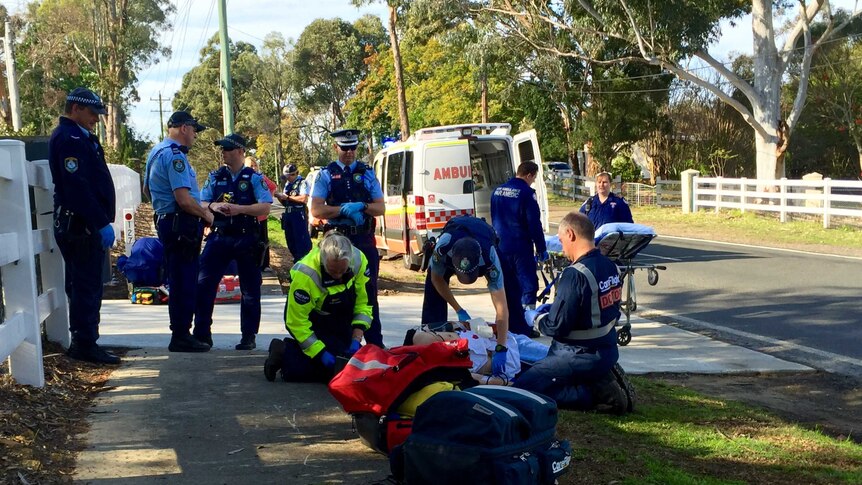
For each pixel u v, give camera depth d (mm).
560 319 5445
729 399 6723
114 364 6141
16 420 4551
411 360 4359
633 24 27516
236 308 9711
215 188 6895
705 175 44344
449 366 4426
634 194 36344
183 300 6566
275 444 4566
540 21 32750
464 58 37000
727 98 29156
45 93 49812
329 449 4516
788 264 15219
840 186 21641
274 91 92250
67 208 5625
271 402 5320
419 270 15312
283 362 5762
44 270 6219
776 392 7102
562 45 33344
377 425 4371
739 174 45750
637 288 12898
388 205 16062
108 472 4082
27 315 5113
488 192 14859
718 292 12328
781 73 29266
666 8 27047
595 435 5078
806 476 4656
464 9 33781
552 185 43000
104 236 5777
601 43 31250
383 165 16516
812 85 47219
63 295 6301
